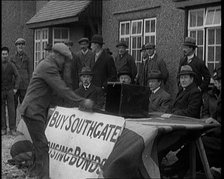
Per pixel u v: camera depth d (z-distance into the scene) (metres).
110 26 14.94
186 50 9.47
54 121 7.25
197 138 5.98
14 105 11.52
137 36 13.70
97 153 6.02
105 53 10.16
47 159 6.55
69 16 15.64
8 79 11.35
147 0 13.18
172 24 12.22
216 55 10.80
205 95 9.19
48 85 6.50
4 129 11.43
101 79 10.05
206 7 11.02
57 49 6.42
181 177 6.23
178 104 7.57
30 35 21.83
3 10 22.22
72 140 6.65
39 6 21.52
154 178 5.46
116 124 5.95
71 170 6.40
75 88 10.68
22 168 7.70
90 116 6.50
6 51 11.33
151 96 8.20
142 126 5.63
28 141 7.61
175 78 12.05
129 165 5.38
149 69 10.79
